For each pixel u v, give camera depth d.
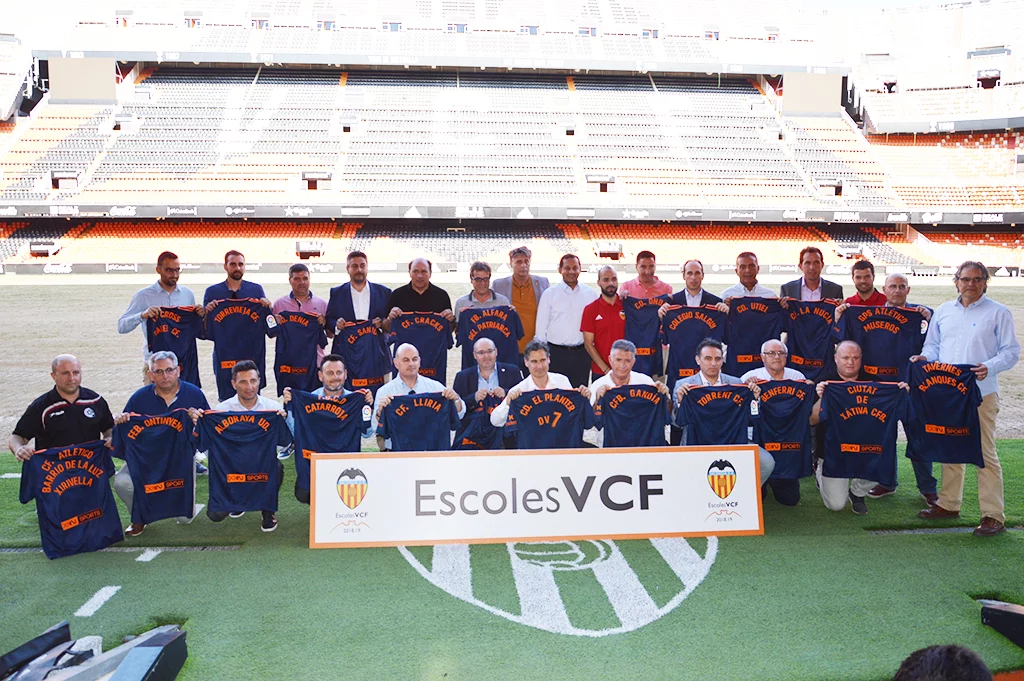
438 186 34.97
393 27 43.06
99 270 30.00
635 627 4.58
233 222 34.91
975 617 4.67
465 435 6.48
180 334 7.48
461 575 5.27
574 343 7.93
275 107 38.47
